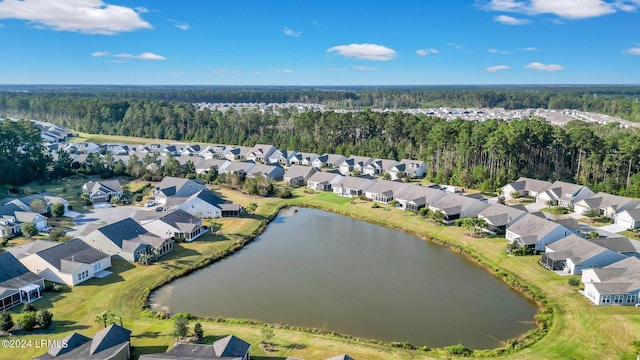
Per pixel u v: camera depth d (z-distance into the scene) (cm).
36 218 7262
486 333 4553
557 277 5659
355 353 4066
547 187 9494
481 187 10206
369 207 9181
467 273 6100
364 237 7631
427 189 8994
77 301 4991
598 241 6138
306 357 3981
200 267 6153
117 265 6019
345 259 6581
